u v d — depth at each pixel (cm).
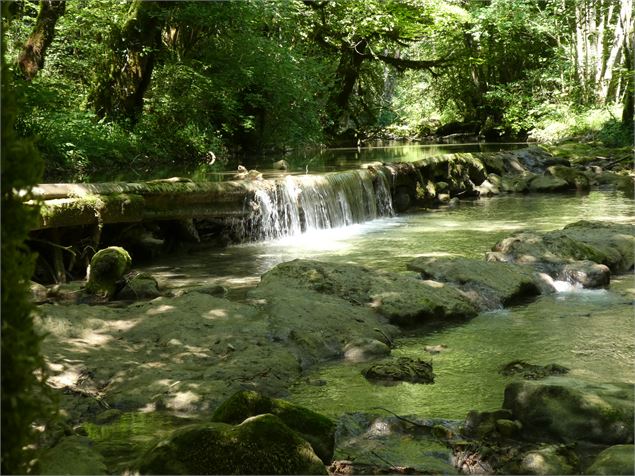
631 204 1508
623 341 642
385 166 1568
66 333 604
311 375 575
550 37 3334
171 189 1037
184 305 680
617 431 437
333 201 1332
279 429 391
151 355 584
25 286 256
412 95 4191
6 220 253
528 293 818
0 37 261
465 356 616
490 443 437
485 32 3105
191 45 2016
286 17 2161
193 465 377
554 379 502
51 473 385
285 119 2225
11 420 244
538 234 952
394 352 632
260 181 1203
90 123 1628
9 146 256
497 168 1883
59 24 1869
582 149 2314
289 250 1089
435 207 1603
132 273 854
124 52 1789
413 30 3073
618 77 2689
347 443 448
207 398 509
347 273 785
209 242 1127
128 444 446
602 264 909
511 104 3167
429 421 470
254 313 669
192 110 1941
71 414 486
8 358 245
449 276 809
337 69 3155
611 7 2903
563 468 401
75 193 905
